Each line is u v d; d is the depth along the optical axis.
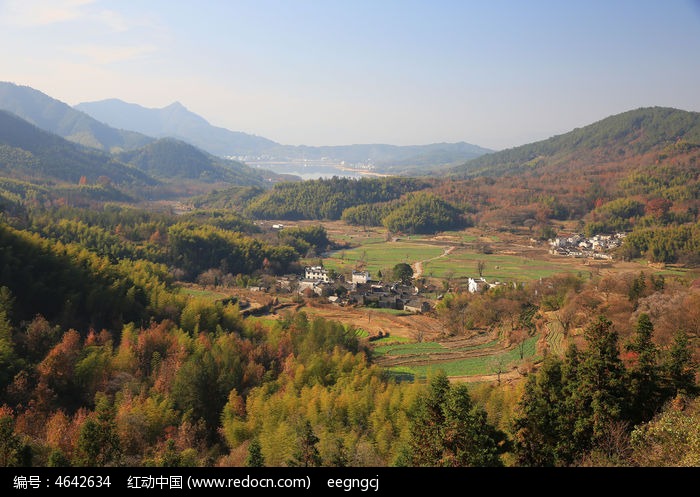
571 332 120.62
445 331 148.00
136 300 119.56
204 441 70.00
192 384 79.19
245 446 64.88
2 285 100.62
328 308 171.00
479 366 112.88
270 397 78.62
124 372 84.25
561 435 49.44
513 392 77.75
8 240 111.69
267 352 100.69
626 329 101.12
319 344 108.62
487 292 171.38
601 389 50.44
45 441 62.97
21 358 82.12
